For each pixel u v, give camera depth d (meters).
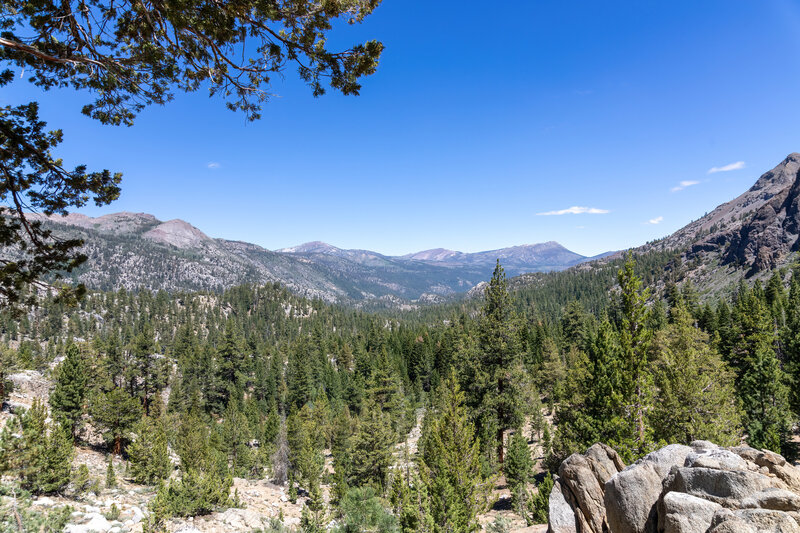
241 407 97.25
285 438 53.25
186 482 28.53
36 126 9.27
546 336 107.75
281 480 48.34
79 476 27.59
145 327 86.19
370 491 23.44
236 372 109.12
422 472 26.39
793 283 104.38
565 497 12.45
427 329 173.00
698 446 10.45
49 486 25.12
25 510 16.17
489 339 38.94
